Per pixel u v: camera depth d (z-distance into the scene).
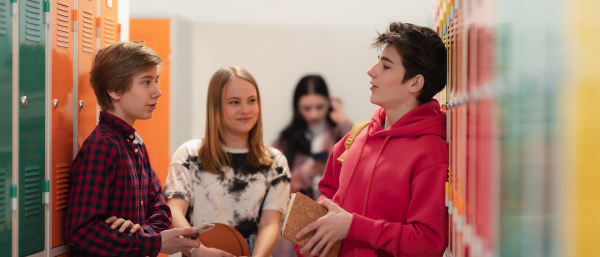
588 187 0.52
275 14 4.29
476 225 1.03
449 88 1.56
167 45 4.12
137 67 1.70
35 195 1.69
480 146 0.97
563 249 0.57
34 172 1.68
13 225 1.60
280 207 2.27
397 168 1.60
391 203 1.60
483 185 0.95
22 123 1.63
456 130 1.36
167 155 4.09
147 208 1.84
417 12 4.15
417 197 1.55
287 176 2.33
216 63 4.33
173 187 2.16
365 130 1.80
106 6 2.03
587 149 0.51
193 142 2.28
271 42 4.30
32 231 1.68
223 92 2.22
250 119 2.23
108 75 1.70
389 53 1.66
